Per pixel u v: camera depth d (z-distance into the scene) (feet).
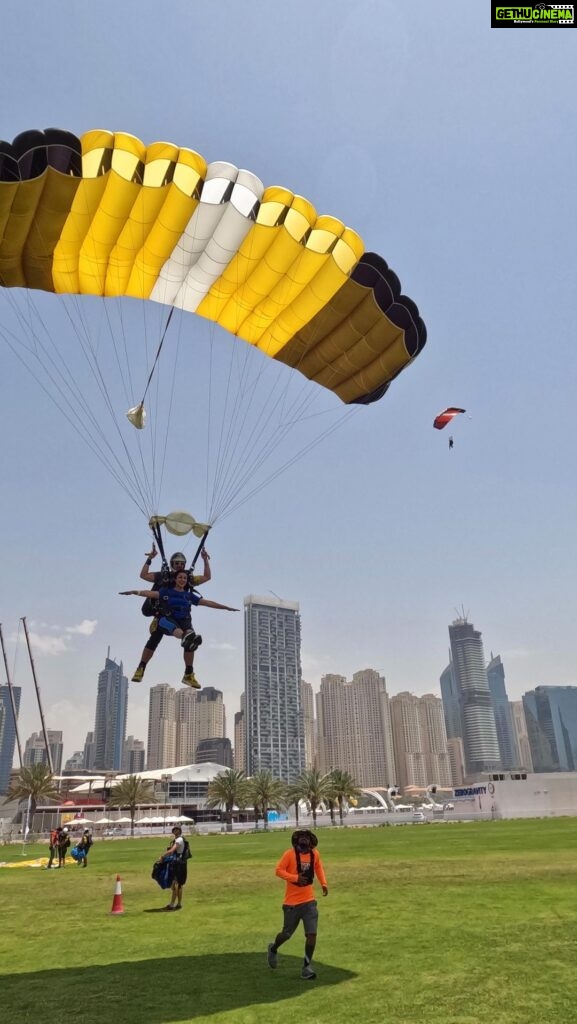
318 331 46.96
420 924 37.60
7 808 349.41
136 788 294.66
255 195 38.73
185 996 24.97
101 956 32.37
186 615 36.40
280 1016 22.31
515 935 33.73
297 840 29.22
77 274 41.55
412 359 46.14
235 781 316.60
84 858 94.17
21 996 25.64
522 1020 21.20
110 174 34.76
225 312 47.57
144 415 41.24
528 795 289.94
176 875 46.80
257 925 39.63
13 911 48.60
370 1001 23.61
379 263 42.22
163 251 40.45
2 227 34.78
